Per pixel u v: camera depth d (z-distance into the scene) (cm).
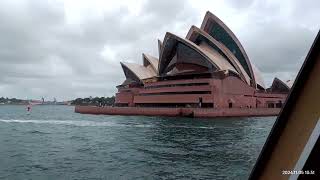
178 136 3862
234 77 9394
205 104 8738
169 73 10162
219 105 8719
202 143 3203
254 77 10306
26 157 2375
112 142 3297
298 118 259
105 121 6606
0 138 3609
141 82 11100
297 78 255
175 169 1953
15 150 2722
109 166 2047
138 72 11262
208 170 1925
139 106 10212
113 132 4372
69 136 3881
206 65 9350
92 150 2745
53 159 2298
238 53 9694
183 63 9688
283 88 12350
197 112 8044
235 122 6450
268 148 279
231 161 2209
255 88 10481
